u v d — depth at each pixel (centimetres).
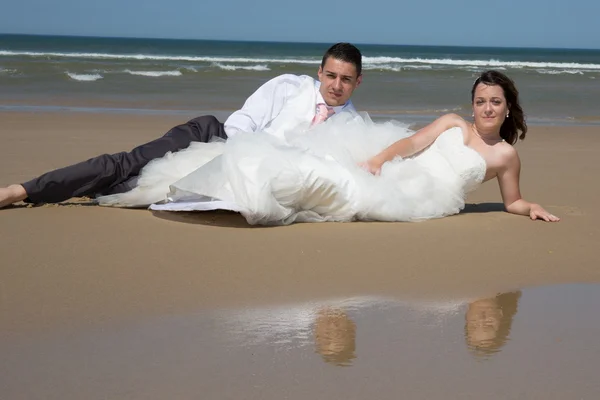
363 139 479
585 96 2198
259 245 402
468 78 3016
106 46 7056
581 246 423
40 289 320
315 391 236
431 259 388
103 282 332
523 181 676
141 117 1293
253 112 501
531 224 474
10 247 379
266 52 6700
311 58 5203
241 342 273
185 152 477
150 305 307
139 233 416
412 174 478
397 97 2036
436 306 319
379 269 368
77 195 475
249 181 427
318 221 461
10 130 967
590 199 584
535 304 326
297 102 495
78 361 252
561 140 1079
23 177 609
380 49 12375
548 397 237
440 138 499
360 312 309
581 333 293
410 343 277
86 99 1703
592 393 240
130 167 477
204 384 238
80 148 823
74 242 393
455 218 487
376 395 234
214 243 402
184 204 447
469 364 260
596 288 351
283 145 449
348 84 488
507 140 518
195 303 311
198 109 1568
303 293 329
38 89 1934
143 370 247
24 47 6328
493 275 366
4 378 238
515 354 270
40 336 272
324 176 441
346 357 262
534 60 7044
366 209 458
